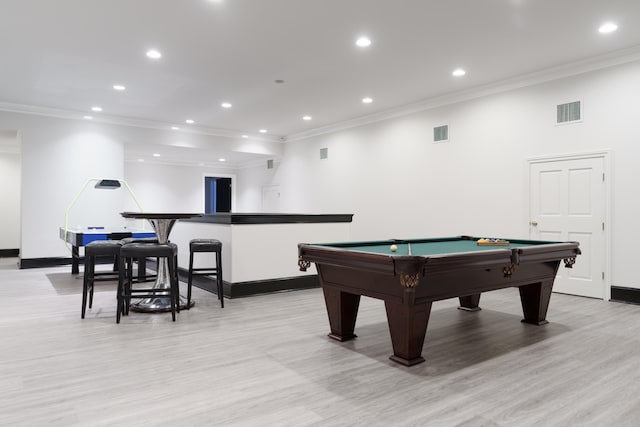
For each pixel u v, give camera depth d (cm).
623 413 200
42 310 406
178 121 812
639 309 423
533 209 533
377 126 753
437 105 648
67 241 569
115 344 302
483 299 476
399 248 340
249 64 500
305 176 929
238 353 284
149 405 206
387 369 255
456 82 571
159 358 273
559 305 443
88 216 742
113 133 771
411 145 691
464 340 315
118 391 222
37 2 352
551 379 241
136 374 246
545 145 521
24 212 691
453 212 626
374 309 415
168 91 609
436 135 651
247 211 1170
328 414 197
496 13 374
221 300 423
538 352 288
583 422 191
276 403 209
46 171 707
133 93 618
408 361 261
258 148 958
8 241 973
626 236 455
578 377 244
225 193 1260
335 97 645
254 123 833
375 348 295
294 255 521
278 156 1006
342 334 312
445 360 271
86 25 396
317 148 893
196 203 1173
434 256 246
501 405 208
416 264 237
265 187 1082
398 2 354
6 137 823
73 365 260
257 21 389
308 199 922
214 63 498
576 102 493
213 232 509
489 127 581
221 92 614
